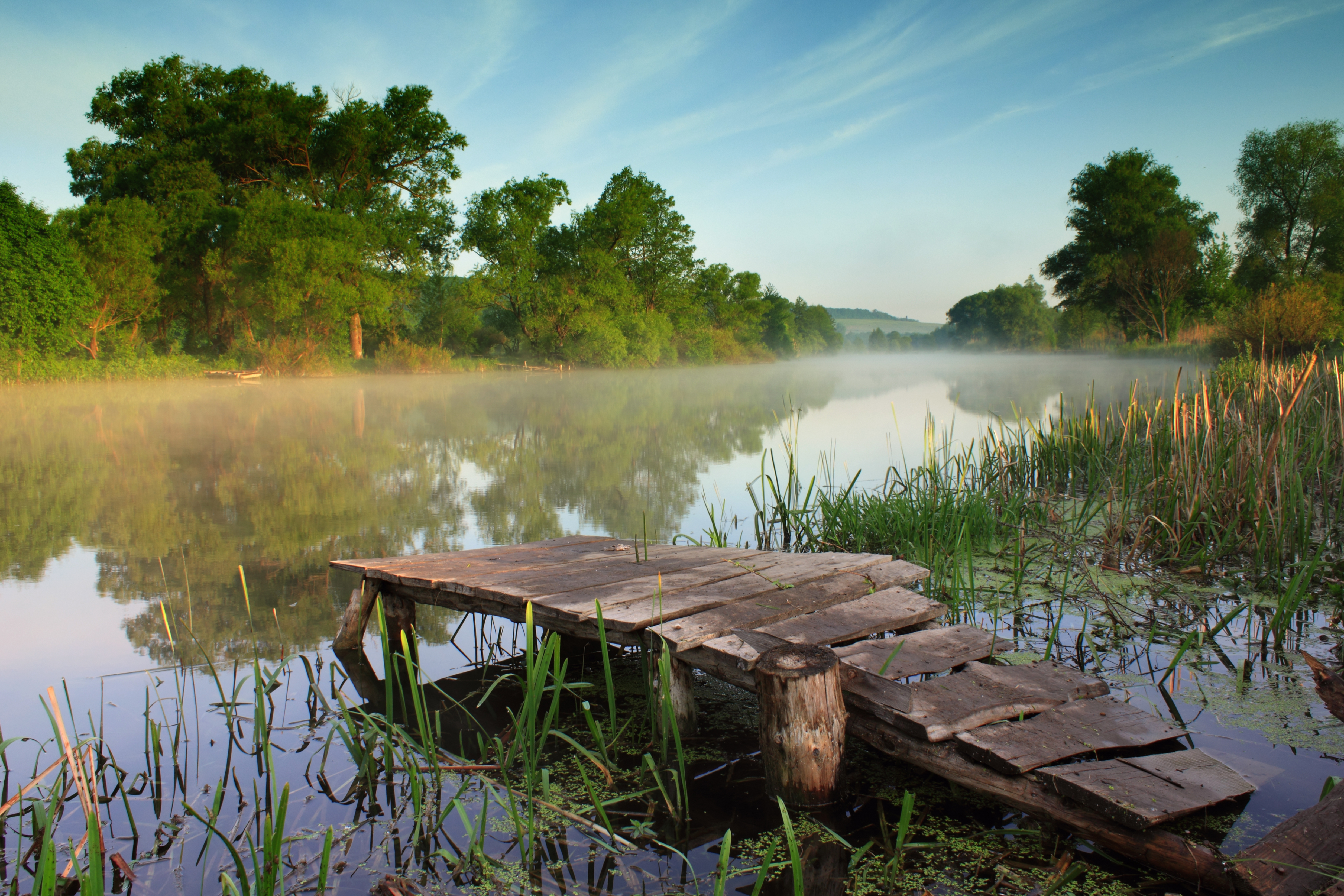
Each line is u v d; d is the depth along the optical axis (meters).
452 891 2.16
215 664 3.95
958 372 38.94
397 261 36.06
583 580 3.82
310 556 6.01
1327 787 2.12
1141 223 38.47
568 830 2.46
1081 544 5.32
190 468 10.39
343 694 3.60
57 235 25.00
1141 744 2.40
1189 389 11.01
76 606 4.83
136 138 40.03
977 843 2.32
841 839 2.34
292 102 34.72
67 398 22.75
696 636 2.94
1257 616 3.98
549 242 45.25
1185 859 1.96
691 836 2.42
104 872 2.24
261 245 29.44
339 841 2.42
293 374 31.92
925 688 2.68
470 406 20.58
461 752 3.03
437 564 4.37
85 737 3.09
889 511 5.73
